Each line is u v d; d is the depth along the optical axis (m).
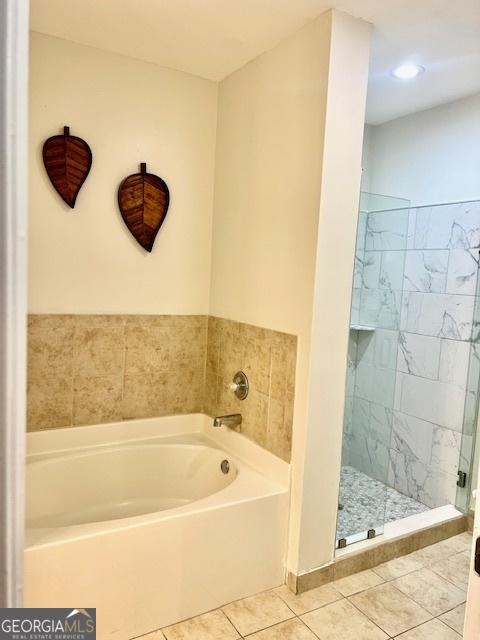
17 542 0.64
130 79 2.49
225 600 2.00
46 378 2.41
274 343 2.24
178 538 1.86
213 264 2.80
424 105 2.92
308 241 2.03
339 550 2.26
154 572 1.82
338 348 2.09
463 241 2.74
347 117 2.00
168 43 2.30
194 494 2.64
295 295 2.11
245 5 1.92
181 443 2.68
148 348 2.68
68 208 2.38
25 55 0.58
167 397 2.78
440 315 2.87
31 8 2.02
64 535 1.67
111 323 2.55
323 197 1.97
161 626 1.85
